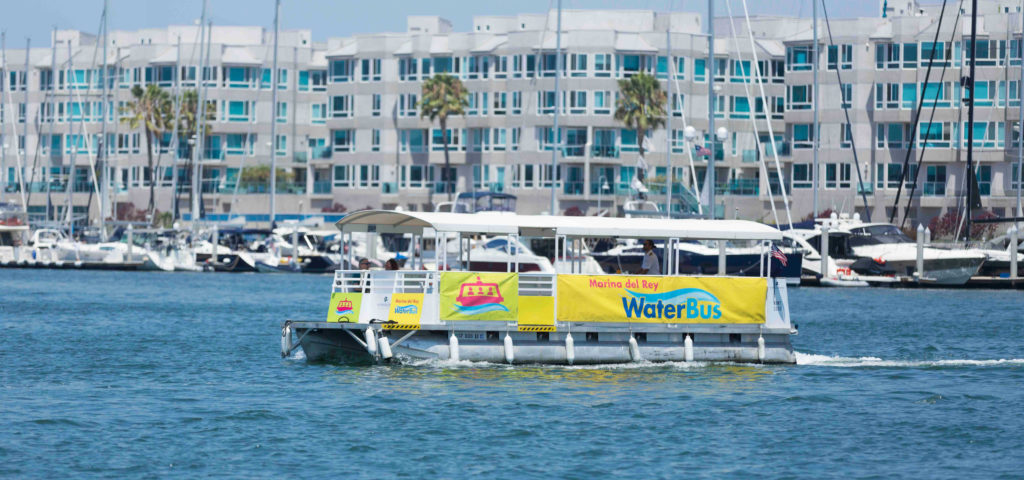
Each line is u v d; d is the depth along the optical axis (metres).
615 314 109.50
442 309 107.12
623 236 110.69
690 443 82.25
